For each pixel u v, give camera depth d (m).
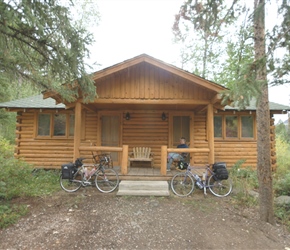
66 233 3.76
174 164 7.66
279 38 3.22
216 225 4.20
